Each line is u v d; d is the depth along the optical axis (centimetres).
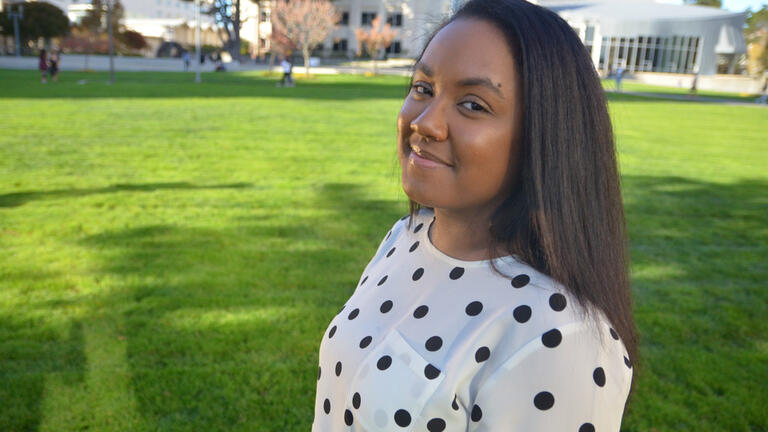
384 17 5691
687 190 831
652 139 1358
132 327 372
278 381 321
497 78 80
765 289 471
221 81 2764
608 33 4522
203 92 2081
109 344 351
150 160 881
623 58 4691
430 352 87
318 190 739
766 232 638
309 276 461
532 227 85
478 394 81
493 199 90
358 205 673
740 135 1516
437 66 84
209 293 425
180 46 5653
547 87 80
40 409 292
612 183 88
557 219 81
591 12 4650
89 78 2689
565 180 81
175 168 835
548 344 78
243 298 418
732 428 291
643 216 682
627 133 1448
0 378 314
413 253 105
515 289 84
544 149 81
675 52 4566
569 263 81
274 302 413
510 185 87
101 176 768
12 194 668
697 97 3031
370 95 2206
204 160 898
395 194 727
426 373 85
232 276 456
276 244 534
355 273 470
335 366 103
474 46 82
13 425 281
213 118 1383
